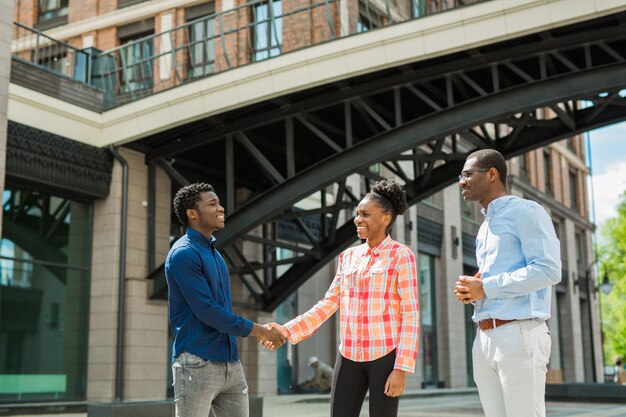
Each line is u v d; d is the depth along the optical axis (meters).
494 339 3.27
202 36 18.27
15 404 12.61
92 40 20.00
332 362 20.88
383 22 18.67
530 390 3.19
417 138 13.36
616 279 45.34
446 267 26.34
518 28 12.27
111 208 14.85
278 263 16.59
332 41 13.38
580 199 40.25
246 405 4.04
